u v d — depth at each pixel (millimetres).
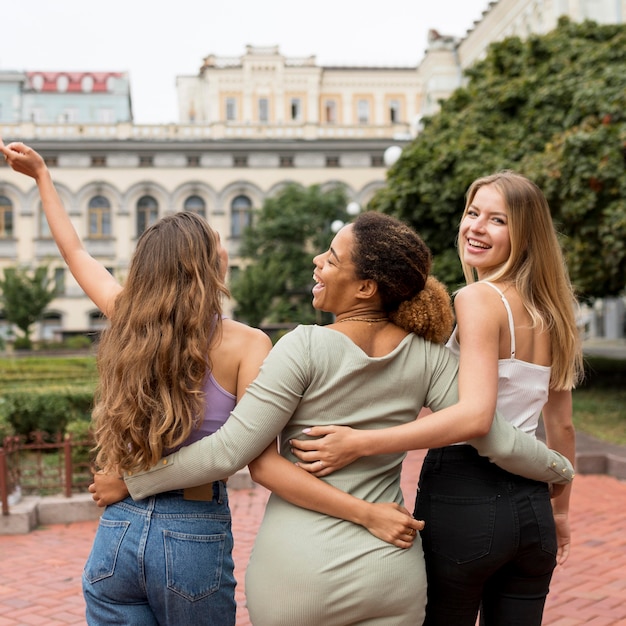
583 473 6621
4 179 33094
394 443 1615
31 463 6918
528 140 12227
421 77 39906
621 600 3635
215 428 1744
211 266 1782
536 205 1968
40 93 42031
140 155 33531
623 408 10797
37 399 7215
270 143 33781
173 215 1842
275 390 1632
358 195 34219
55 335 30750
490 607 1938
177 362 1670
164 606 1682
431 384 1762
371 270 1689
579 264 10102
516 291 1902
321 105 41219
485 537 1767
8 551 4520
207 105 40656
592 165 9352
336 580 1586
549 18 25453
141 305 1726
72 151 33125
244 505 5586
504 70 14156
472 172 12188
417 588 1656
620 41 12375
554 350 1953
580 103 10539
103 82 43062
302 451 1657
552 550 1850
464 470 1821
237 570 4137
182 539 1679
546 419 2115
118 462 1685
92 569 1722
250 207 34156
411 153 13555
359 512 1621
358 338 1714
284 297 31688
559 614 3465
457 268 13250
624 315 35094
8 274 29312
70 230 2242
